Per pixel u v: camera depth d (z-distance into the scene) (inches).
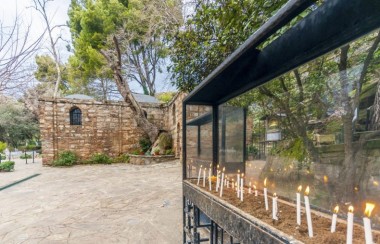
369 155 49.7
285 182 71.7
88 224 139.7
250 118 92.9
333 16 44.6
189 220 96.0
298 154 69.4
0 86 99.0
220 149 109.7
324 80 63.1
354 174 51.8
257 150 88.7
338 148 56.9
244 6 91.4
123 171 376.8
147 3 275.1
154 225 136.5
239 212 49.1
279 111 79.4
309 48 53.7
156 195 213.2
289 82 73.7
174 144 485.1
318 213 49.8
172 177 310.0
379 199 46.6
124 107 534.0
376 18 39.3
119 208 173.3
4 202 195.8
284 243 34.4
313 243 34.6
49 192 232.1
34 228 134.0
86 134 497.4
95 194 220.5
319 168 60.9
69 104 486.3
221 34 118.2
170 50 177.5
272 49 61.2
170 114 524.1
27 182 291.3
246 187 81.7
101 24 577.6
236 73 74.9
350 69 56.8
